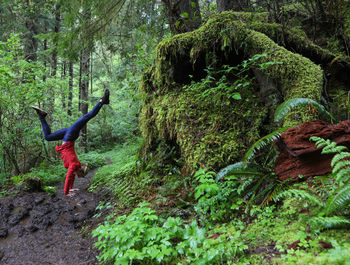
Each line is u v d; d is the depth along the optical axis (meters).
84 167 4.75
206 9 6.04
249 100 3.48
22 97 6.34
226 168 2.60
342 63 3.78
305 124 2.35
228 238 2.03
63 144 4.64
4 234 3.75
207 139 3.30
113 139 17.73
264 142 2.36
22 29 11.31
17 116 6.67
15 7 12.34
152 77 4.63
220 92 3.47
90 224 3.83
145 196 3.92
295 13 4.64
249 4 5.30
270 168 2.64
